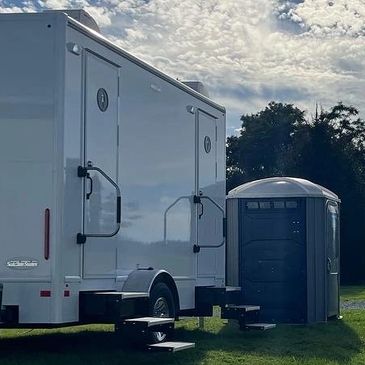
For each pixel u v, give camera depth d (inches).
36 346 365.7
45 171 291.3
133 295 315.9
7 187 292.4
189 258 414.6
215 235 455.5
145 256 359.9
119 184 332.8
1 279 289.7
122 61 337.7
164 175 382.9
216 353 358.0
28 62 294.4
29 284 288.7
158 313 350.3
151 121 367.6
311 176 1561.3
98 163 315.3
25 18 295.0
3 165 293.0
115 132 330.3
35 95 293.3
